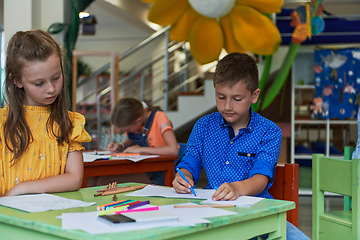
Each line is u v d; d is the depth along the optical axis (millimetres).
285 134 4598
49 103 1054
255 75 1187
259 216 775
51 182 1048
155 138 2453
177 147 2328
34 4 2646
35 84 995
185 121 4504
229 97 1152
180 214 715
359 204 1146
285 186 1266
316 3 3266
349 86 3945
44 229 638
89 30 6074
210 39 3418
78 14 2791
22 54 972
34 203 852
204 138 1360
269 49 3332
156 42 6953
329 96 3992
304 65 4430
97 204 867
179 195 984
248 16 3229
